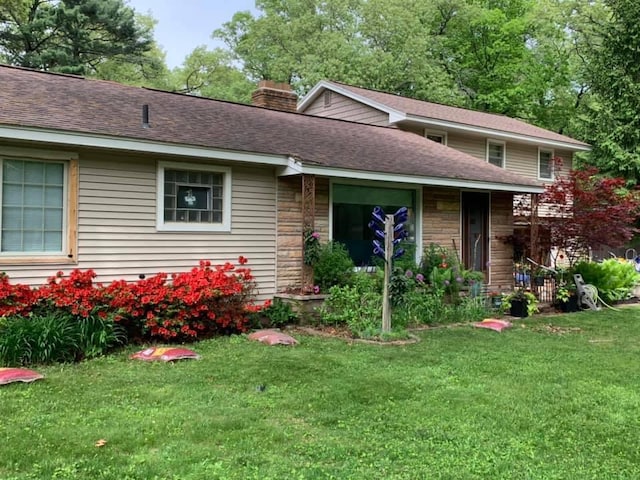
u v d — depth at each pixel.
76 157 7.29
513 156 18.25
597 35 23.45
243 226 8.88
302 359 6.46
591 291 11.99
